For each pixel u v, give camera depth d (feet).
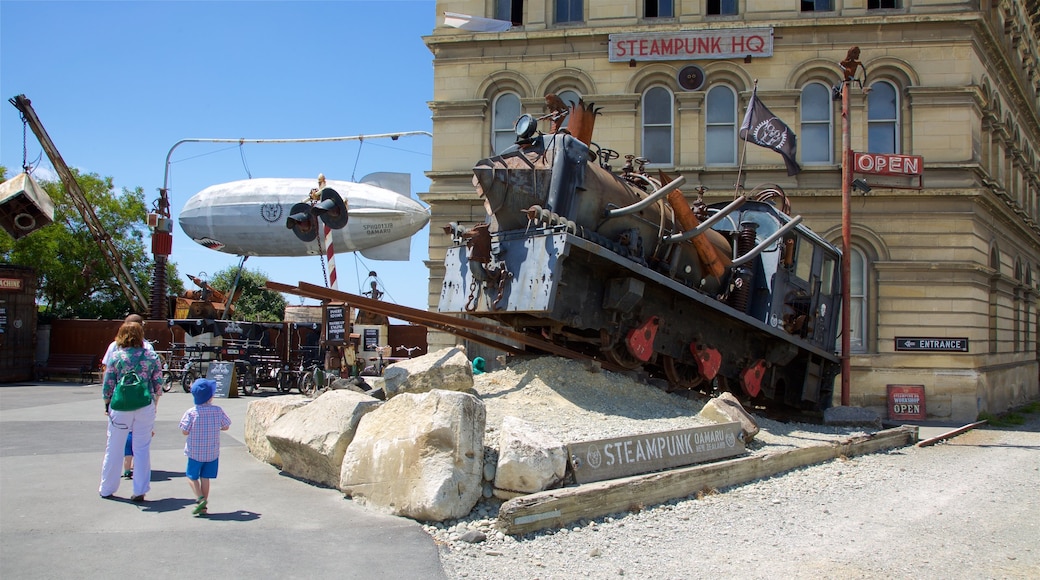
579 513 20.15
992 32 63.36
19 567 15.19
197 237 105.29
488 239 31.14
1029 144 92.32
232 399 64.75
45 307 122.11
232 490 22.67
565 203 30.09
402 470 20.12
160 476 24.54
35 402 53.31
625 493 21.54
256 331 77.97
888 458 34.68
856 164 57.62
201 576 15.14
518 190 30.45
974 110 60.75
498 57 64.85
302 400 27.91
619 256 29.89
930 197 59.52
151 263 126.62
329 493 22.52
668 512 21.90
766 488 25.91
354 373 63.26
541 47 64.39
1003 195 68.85
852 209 60.13
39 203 48.75
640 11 64.03
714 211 42.47
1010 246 76.13
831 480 28.07
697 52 62.28
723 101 63.21
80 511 19.70
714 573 16.81
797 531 20.62
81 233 115.96
